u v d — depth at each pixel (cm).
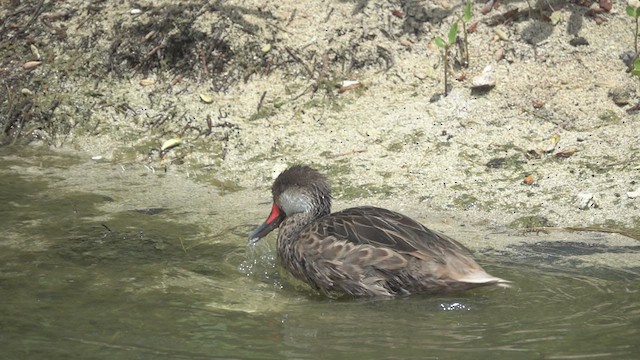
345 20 1578
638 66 1358
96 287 1065
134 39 1609
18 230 1222
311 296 1073
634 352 897
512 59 1495
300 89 1513
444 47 1447
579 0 1552
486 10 1560
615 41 1502
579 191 1285
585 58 1482
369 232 1074
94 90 1568
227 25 1584
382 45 1545
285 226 1170
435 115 1439
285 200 1187
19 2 1700
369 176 1353
